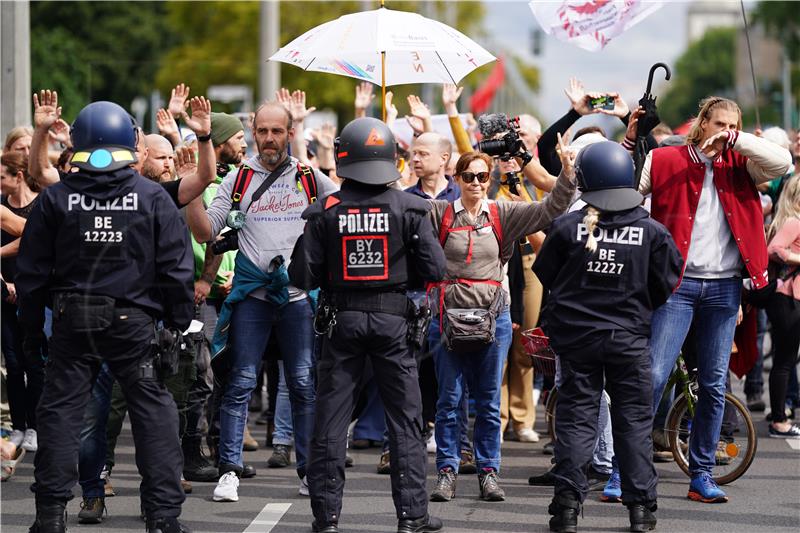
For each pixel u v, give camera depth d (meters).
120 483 18.05
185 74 81.69
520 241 18.67
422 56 19.67
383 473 18.78
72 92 67.31
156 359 13.80
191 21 84.12
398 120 26.55
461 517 15.80
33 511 16.16
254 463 19.61
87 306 13.54
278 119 16.45
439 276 14.30
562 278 14.94
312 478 14.46
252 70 80.88
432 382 19.66
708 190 15.98
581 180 14.80
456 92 23.05
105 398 15.31
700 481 16.59
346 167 14.22
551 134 18.17
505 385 21.48
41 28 71.62
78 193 13.62
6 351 19.12
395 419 14.44
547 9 17.91
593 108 18.03
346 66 19.75
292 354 16.66
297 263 14.32
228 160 18.83
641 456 14.85
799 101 102.75
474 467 18.70
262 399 25.62
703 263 15.91
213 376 17.14
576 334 14.72
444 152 19.70
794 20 100.75
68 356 13.73
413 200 14.37
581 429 14.84
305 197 16.61
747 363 18.41
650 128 16.89
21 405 19.31
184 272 13.81
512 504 16.59
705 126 16.03
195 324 16.50
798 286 21.39
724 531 15.01
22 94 28.11
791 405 23.92
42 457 13.74
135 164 15.02
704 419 16.50
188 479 18.05
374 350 14.41
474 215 16.62
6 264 18.81
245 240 16.61
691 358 17.86
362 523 15.52
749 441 17.50
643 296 14.72
